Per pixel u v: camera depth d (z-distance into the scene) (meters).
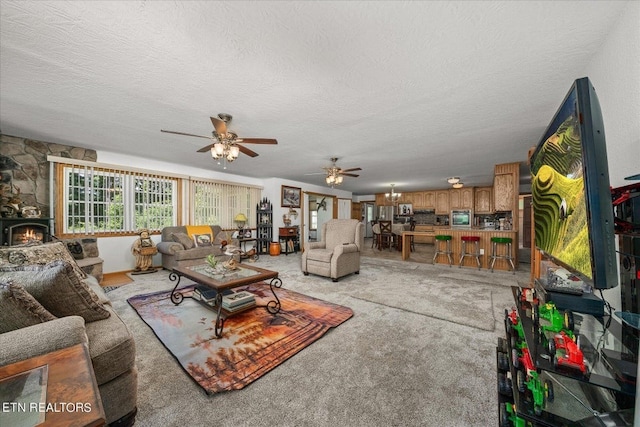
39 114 2.48
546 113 2.40
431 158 4.34
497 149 3.72
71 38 1.39
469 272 4.48
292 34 1.36
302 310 2.61
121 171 4.23
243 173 6.04
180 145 3.61
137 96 2.08
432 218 9.05
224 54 1.53
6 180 3.21
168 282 3.67
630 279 0.91
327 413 1.27
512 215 4.64
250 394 1.40
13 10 1.19
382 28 1.31
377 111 2.37
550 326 0.94
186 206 5.14
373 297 3.06
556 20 1.25
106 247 4.05
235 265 2.72
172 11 1.20
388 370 1.62
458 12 1.20
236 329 2.17
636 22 1.08
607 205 0.69
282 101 2.16
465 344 1.93
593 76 1.54
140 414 1.25
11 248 1.90
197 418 1.24
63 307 1.22
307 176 6.49
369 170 5.49
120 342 1.15
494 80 1.82
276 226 6.64
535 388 0.87
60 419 0.48
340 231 4.49
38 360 0.68
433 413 1.27
